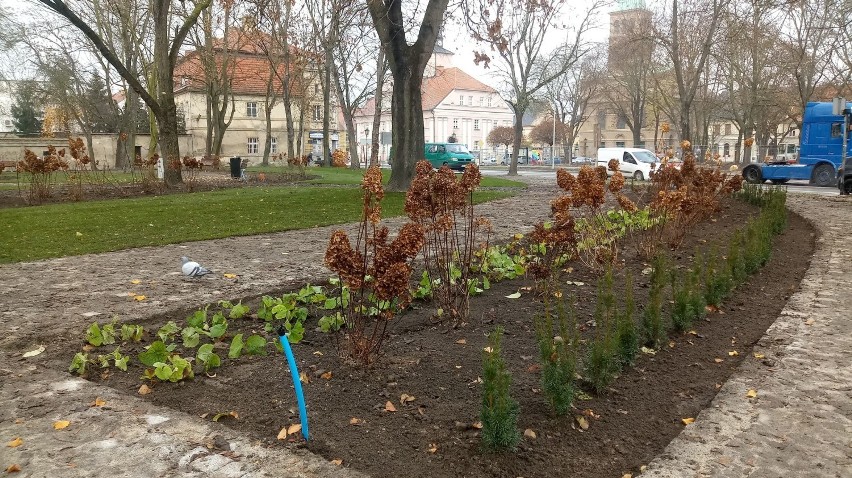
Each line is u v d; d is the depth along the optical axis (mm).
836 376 4074
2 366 4309
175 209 14781
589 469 3012
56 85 38625
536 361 4277
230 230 11227
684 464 3010
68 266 7910
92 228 11539
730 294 6129
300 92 47219
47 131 53969
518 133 37875
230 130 57219
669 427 3445
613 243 7891
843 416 3500
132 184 22000
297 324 4852
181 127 55688
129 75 20266
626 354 4121
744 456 3078
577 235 7781
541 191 21750
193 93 55062
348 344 4332
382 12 17328
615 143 83500
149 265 7961
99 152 47594
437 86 90312
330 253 4066
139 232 11023
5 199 17531
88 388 3922
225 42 40812
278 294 6246
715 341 4836
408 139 18953
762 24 33344
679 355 4520
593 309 5516
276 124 59312
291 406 3631
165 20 21125
